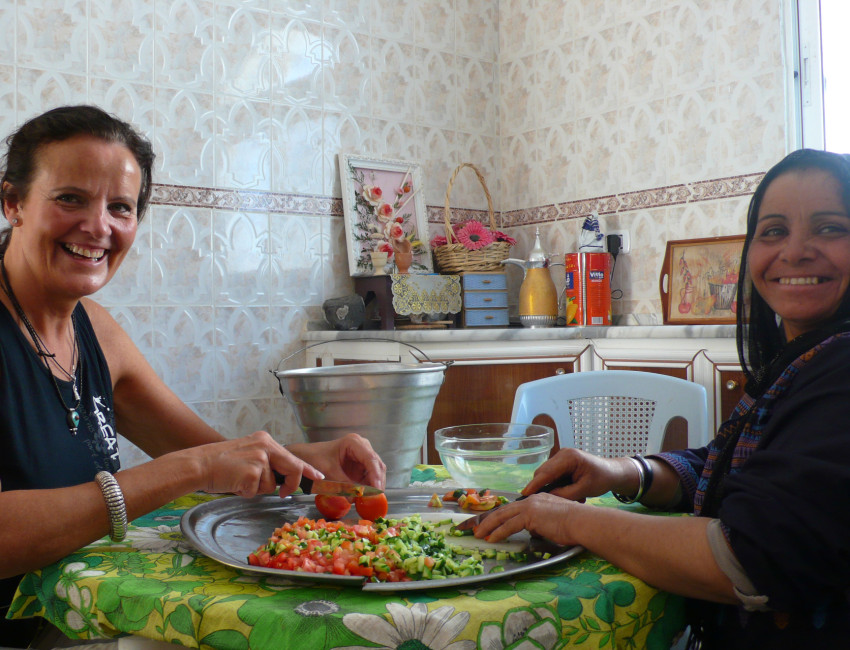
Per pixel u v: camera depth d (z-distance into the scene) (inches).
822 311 31.8
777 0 105.2
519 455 42.6
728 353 94.0
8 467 39.2
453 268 124.8
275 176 116.3
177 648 27.0
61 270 40.0
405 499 40.9
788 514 25.7
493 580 27.4
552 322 123.4
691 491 39.8
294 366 118.6
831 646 27.7
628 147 122.4
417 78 131.3
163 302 106.6
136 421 51.1
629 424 68.8
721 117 111.3
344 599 25.5
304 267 119.3
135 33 104.3
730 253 107.5
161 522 38.0
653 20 118.8
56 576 30.2
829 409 27.3
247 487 35.6
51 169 38.9
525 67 137.5
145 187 44.9
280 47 116.7
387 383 43.6
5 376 39.4
